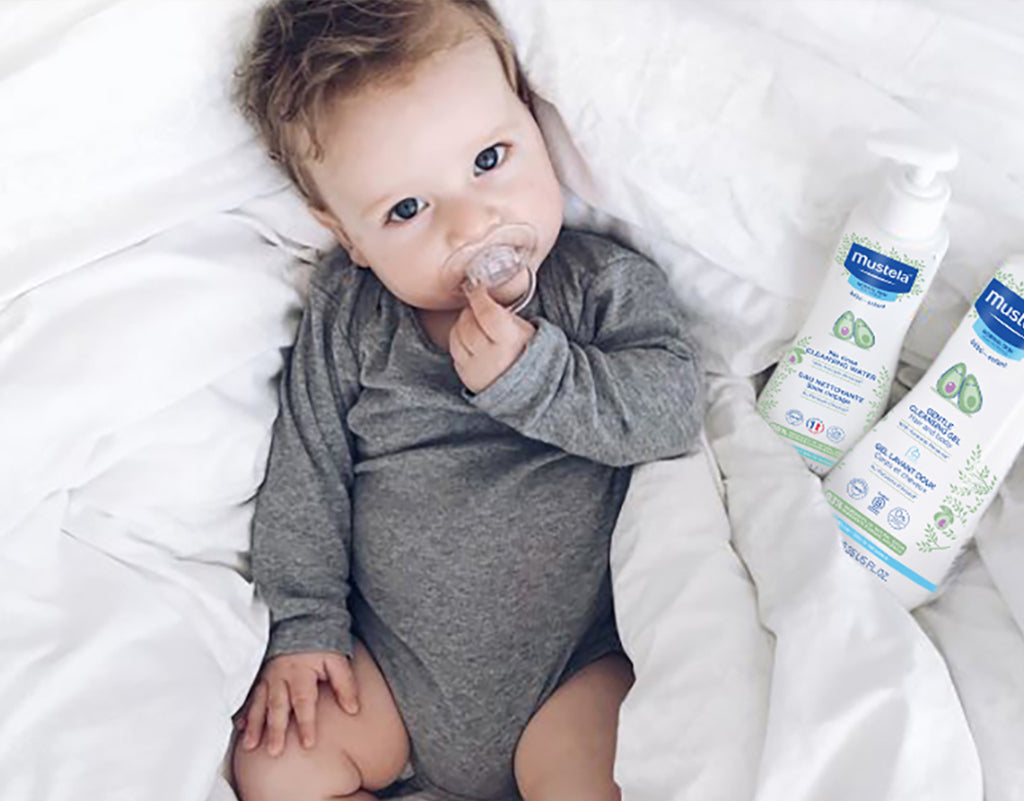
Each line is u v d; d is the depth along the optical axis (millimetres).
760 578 812
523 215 864
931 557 839
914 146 754
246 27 857
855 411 877
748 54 837
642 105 860
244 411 918
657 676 778
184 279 874
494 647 889
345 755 890
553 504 902
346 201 875
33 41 802
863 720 718
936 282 878
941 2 828
